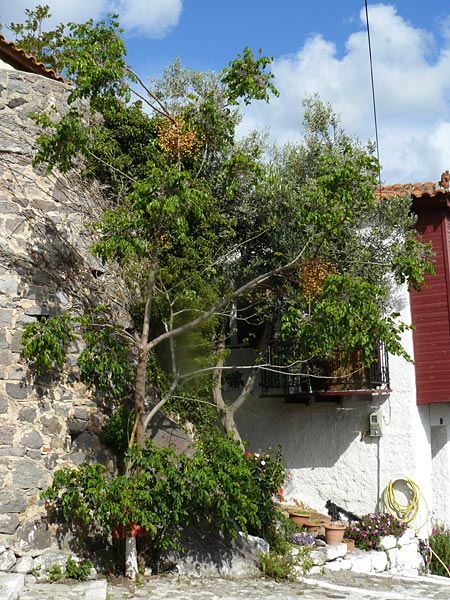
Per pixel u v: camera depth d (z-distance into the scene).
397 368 13.14
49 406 8.49
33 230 9.12
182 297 9.88
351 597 8.27
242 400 12.28
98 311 9.41
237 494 8.23
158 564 8.42
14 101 9.50
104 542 8.40
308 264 10.60
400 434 12.98
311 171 12.38
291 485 13.74
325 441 13.61
